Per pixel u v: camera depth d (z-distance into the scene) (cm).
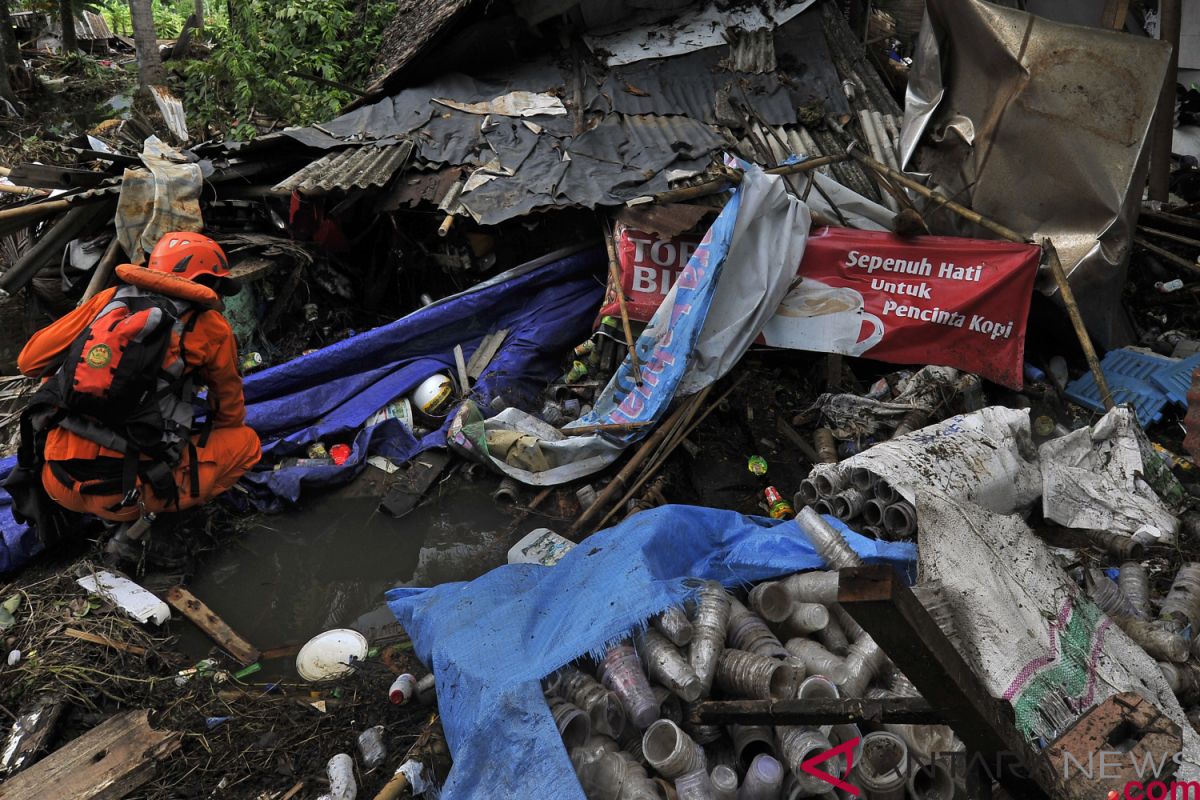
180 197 576
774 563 384
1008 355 589
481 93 690
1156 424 607
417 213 639
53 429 402
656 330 553
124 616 417
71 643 399
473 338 609
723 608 339
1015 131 612
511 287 603
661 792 282
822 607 351
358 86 950
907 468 448
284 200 639
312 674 401
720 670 322
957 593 322
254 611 451
